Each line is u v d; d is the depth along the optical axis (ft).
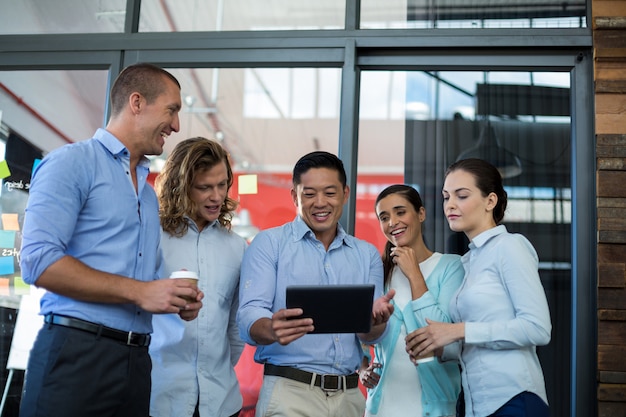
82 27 11.16
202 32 10.86
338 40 10.55
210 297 8.09
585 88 10.26
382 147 10.51
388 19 10.73
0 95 11.19
